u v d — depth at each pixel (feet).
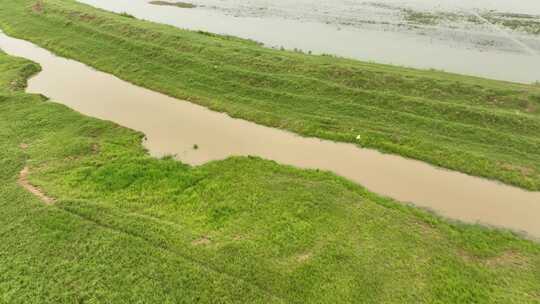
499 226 38.78
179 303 30.60
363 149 50.83
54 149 49.65
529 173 44.86
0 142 51.19
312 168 47.57
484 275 32.58
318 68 68.23
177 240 36.01
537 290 31.40
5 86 68.64
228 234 36.83
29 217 38.45
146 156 48.80
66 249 35.09
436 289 31.42
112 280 32.37
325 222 38.01
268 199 41.14
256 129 55.98
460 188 43.93
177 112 60.95
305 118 56.90
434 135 52.29
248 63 72.33
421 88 61.62
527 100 56.95
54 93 67.31
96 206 39.81
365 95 60.95
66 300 30.94
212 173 45.55
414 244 35.70
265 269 33.27
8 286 32.07
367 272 32.91
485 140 50.80
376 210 39.68
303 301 30.73
